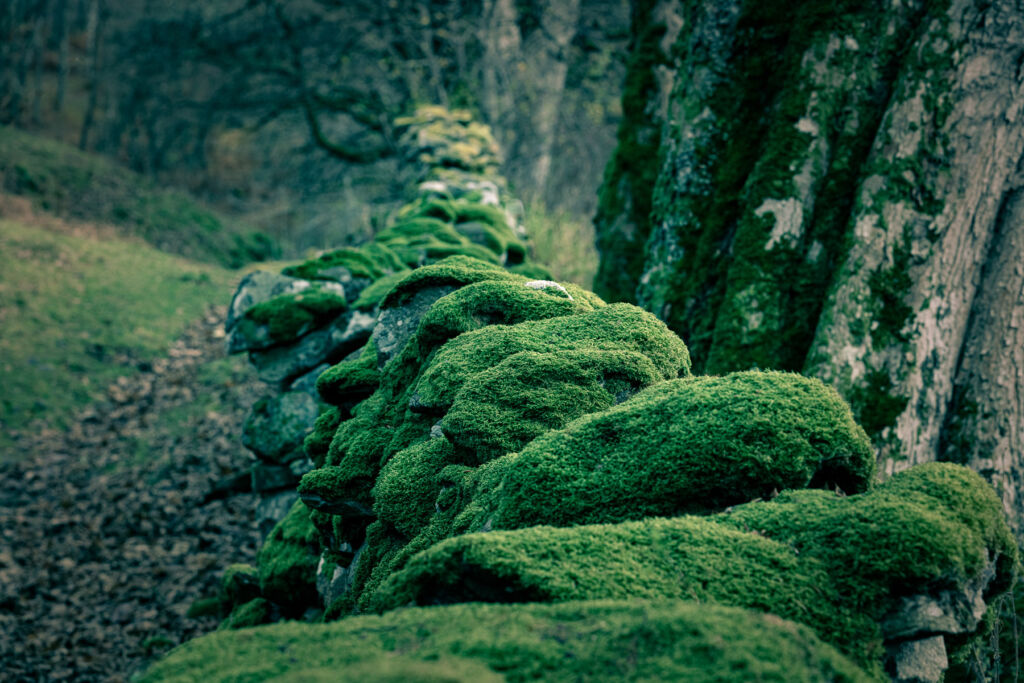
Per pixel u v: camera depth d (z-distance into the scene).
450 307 2.56
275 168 23.09
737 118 4.97
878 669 1.40
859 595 1.45
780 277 4.40
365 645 1.28
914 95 4.10
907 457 3.87
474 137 10.79
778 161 4.46
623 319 2.40
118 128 24.97
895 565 1.45
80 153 22.58
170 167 24.38
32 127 25.20
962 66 3.98
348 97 17.28
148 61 19.73
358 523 2.70
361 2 16.20
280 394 4.68
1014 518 3.75
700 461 1.71
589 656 1.19
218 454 8.87
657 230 5.40
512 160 16.39
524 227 9.50
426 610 1.39
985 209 3.95
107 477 8.74
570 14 16.05
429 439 2.39
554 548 1.49
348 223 16.97
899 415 3.89
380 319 3.01
